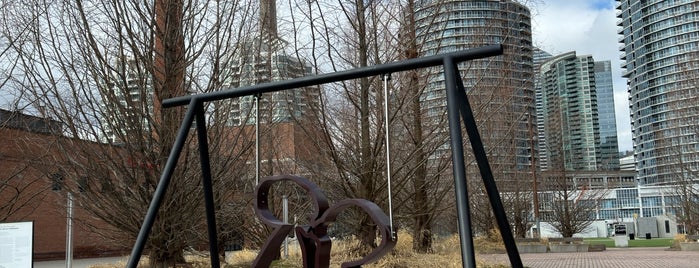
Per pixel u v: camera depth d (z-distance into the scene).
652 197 65.69
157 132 9.49
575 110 66.25
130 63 9.65
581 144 68.88
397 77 11.59
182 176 9.53
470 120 4.70
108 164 9.42
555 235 45.28
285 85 5.27
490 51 4.36
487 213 26.88
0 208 10.77
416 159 12.10
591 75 67.69
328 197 12.55
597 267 16.89
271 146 14.86
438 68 12.07
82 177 9.48
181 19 9.82
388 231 4.76
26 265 7.95
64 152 9.41
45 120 9.34
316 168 13.01
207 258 12.75
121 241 10.74
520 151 29.31
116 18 9.36
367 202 4.91
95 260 24.92
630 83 47.03
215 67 9.83
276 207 15.58
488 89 12.28
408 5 11.76
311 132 12.27
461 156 3.95
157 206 5.10
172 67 9.70
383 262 11.08
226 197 11.77
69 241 9.73
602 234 62.44
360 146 11.77
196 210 10.26
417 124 11.69
